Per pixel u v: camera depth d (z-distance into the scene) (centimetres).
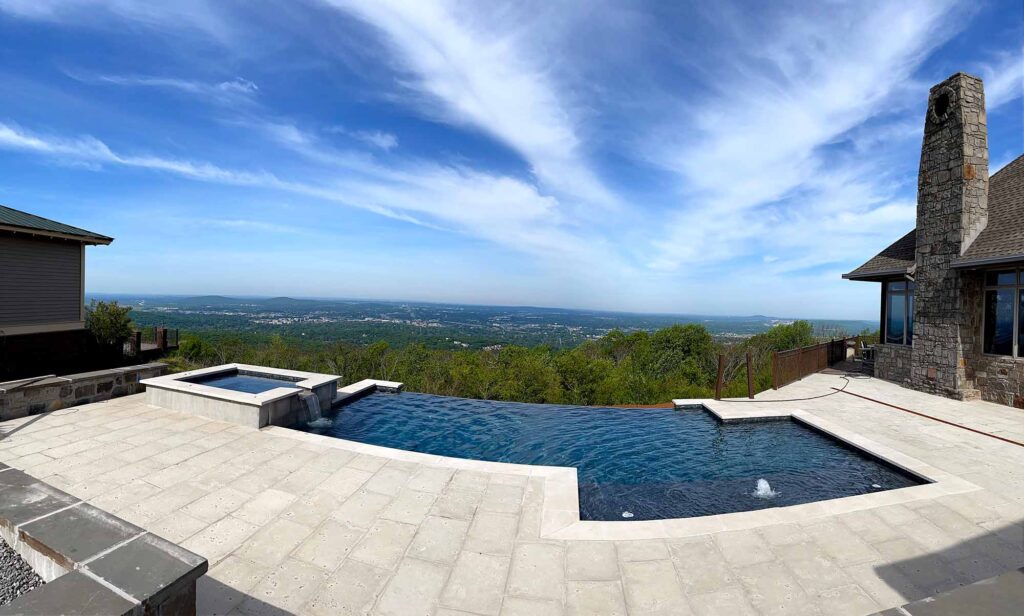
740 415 771
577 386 1475
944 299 880
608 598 286
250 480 453
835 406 821
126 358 1233
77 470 468
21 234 971
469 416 826
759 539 355
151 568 183
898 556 333
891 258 1061
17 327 975
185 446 545
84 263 1100
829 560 328
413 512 393
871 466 567
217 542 341
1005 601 139
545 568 317
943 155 876
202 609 267
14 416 651
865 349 1355
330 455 523
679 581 304
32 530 209
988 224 850
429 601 281
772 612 274
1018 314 796
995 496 434
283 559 321
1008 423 698
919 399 867
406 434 727
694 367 2070
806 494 507
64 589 167
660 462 609
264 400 638
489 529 367
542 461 618
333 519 379
